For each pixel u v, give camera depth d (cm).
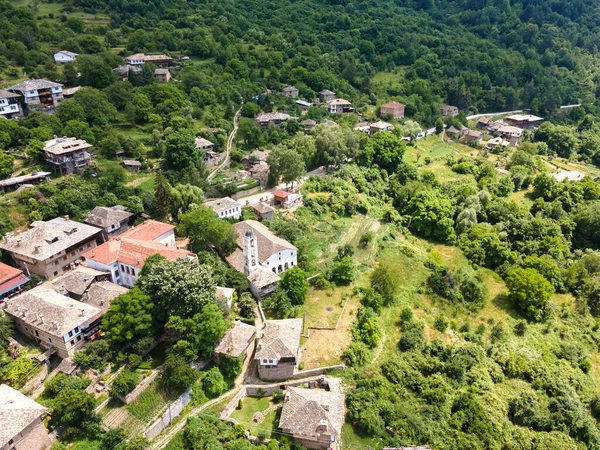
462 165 17675
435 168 17725
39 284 9312
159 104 16775
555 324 11094
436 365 9219
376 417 7719
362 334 9419
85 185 11744
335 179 14888
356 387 8369
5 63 17188
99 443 6700
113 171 12419
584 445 8344
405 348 9500
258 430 7394
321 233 12738
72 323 7619
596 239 14100
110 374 7625
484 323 10756
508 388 9175
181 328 7781
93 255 9625
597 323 11412
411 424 7762
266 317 9569
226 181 14300
